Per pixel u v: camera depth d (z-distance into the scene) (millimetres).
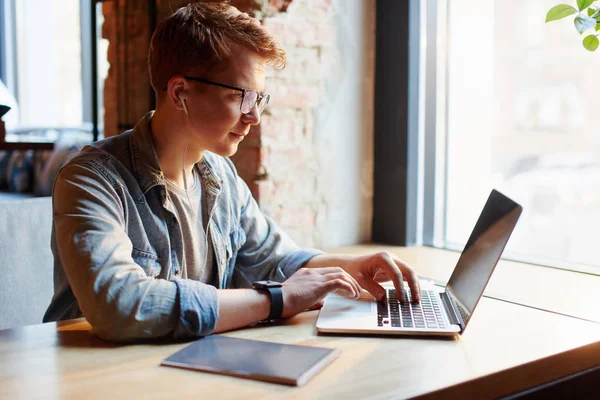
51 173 3830
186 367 989
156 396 883
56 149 3846
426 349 1103
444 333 1164
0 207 1620
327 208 2322
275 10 2115
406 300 1390
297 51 2184
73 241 1159
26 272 1665
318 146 2273
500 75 2139
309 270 1360
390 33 2314
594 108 1853
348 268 1465
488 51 2168
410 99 2281
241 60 1300
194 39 1287
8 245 1627
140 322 1103
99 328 1115
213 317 1152
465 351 1097
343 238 2385
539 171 2033
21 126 4660
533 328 1238
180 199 1437
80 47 4766
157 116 1402
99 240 1160
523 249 2084
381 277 1479
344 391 907
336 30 2275
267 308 1229
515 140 2100
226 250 1559
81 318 1271
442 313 1293
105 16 3174
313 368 973
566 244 1952
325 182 2307
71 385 923
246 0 2088
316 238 2303
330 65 2271
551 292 1579
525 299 1501
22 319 1652
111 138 1411
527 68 2053
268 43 1325
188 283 1188
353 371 991
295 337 1162
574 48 1912
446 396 935
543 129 2016
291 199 2223
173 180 1433
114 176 1306
